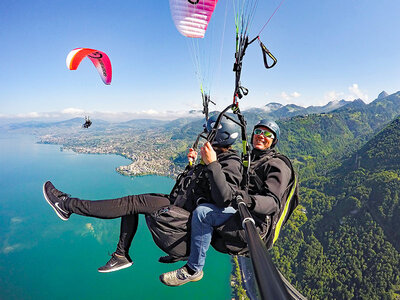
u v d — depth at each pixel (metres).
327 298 52.22
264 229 2.39
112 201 2.62
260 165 2.65
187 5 3.38
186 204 2.58
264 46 2.63
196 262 2.46
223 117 2.68
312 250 65.25
